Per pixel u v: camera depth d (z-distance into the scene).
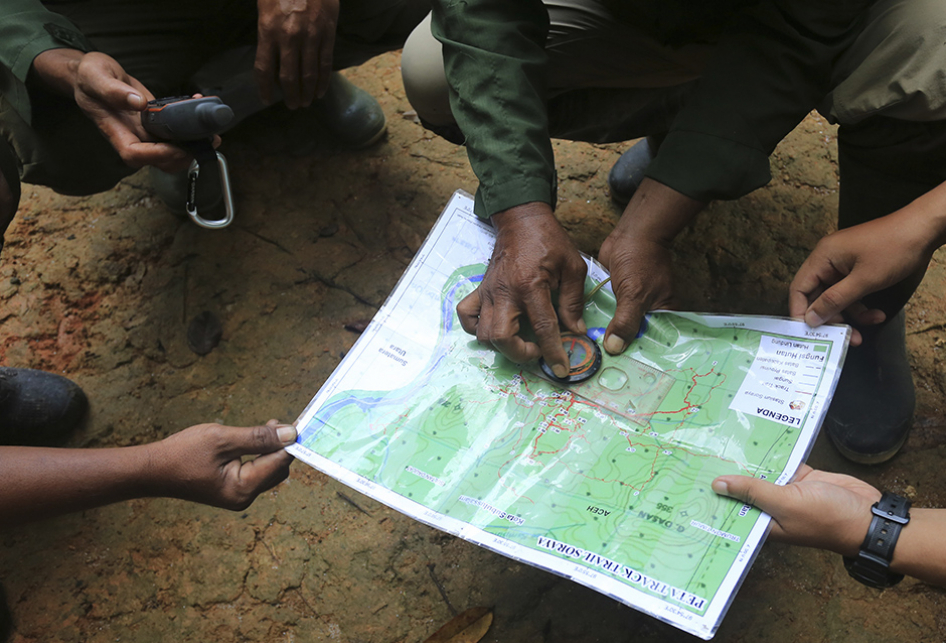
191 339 1.88
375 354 1.28
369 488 1.14
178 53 1.77
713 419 1.12
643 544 1.00
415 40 1.61
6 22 1.46
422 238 1.99
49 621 1.57
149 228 2.05
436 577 1.56
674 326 1.23
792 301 1.20
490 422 1.19
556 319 1.19
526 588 1.53
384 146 2.15
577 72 1.61
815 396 1.09
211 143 1.35
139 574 1.61
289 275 1.96
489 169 1.25
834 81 1.29
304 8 1.46
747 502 1.02
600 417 1.16
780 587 1.50
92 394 1.84
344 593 1.56
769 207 1.98
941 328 1.78
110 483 1.17
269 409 1.79
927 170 1.29
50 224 2.06
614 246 1.26
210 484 1.18
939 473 1.61
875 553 1.01
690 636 1.46
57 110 1.56
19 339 1.91
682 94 1.68
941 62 1.11
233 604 1.57
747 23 1.21
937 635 1.44
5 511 1.12
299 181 2.10
